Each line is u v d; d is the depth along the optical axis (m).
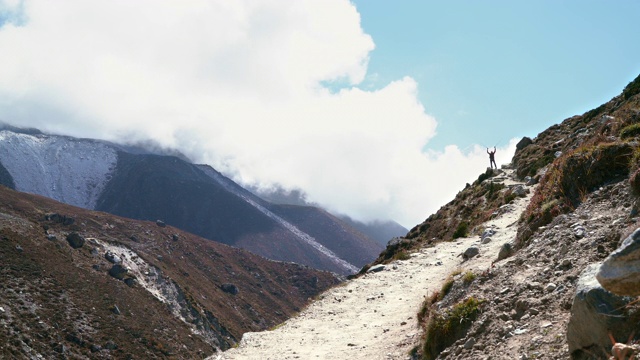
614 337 7.07
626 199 12.76
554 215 15.51
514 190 35.44
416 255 29.84
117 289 179.00
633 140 15.21
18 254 161.00
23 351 116.88
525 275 11.99
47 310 140.50
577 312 7.68
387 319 18.81
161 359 149.62
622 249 5.58
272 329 20.72
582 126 47.94
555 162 19.12
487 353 9.79
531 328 9.57
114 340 144.50
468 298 12.32
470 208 40.28
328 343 17.22
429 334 12.45
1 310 127.81
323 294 24.97
